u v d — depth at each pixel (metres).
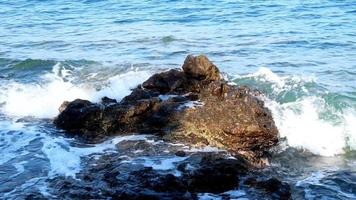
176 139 13.73
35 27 28.30
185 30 26.47
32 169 12.63
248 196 11.33
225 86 14.80
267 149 13.98
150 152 13.16
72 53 22.64
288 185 11.95
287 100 16.19
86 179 11.92
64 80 18.88
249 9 31.36
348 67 19.89
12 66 20.69
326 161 13.62
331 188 12.08
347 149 14.28
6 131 14.98
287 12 30.33
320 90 16.81
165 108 14.41
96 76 19.09
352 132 14.71
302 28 26.30
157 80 15.89
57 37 25.75
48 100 17.23
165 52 22.42
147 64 20.38
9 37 26.00
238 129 13.51
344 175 12.75
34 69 20.27
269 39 24.31
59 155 13.33
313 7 31.47
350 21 27.55
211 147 13.44
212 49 22.77
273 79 17.75
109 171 12.15
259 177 12.36
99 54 22.31
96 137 14.27
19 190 11.60
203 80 15.52
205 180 11.77
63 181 11.88
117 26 27.80
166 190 11.26
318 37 24.41
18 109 16.73
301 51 22.30
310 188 12.06
